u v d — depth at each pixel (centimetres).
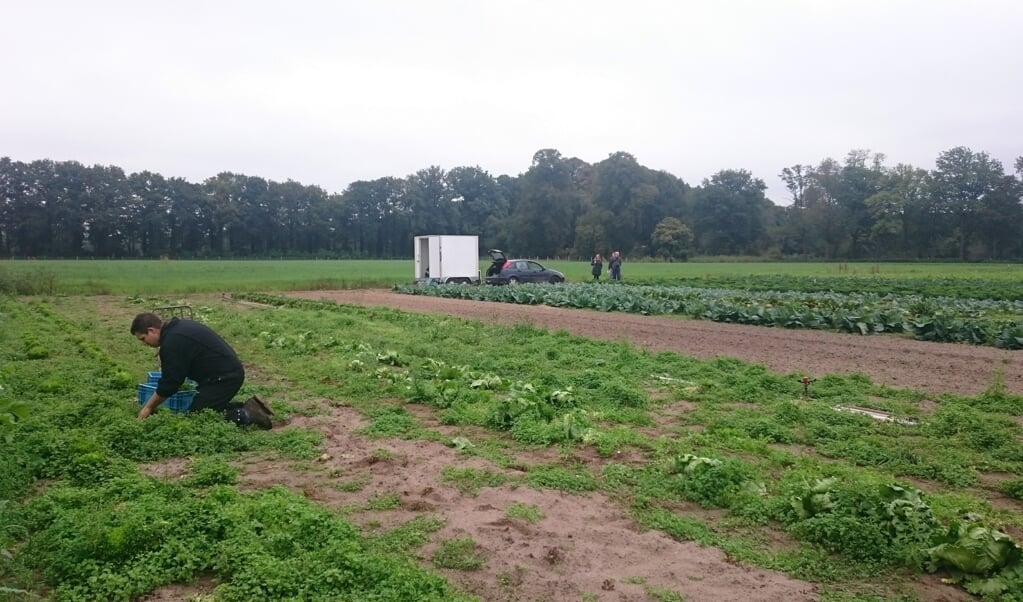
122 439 861
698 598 527
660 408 1170
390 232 15238
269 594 503
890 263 10688
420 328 2197
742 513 702
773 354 1747
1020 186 11725
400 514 684
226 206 13650
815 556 605
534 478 785
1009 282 4738
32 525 616
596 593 532
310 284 4578
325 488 756
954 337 1988
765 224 13375
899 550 597
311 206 14900
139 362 1523
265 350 1733
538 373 1381
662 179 13038
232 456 861
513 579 553
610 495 748
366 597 497
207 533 590
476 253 4484
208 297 3825
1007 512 730
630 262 11312
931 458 897
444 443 934
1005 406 1160
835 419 1073
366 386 1266
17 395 1119
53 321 2322
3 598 491
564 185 12862
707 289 3988
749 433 1005
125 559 547
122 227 12938
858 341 1986
